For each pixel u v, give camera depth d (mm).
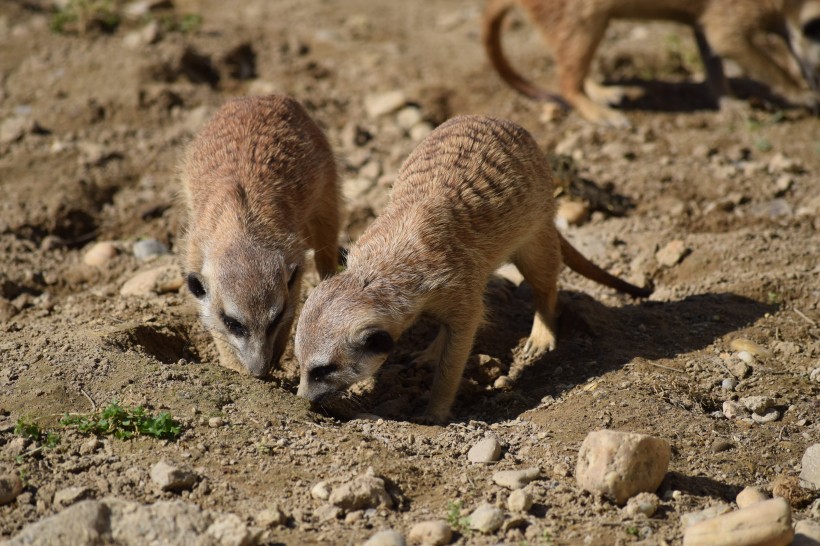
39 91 16734
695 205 13516
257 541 6734
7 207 13586
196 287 10164
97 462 7797
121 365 9227
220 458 7938
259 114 11570
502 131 10273
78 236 13484
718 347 10305
